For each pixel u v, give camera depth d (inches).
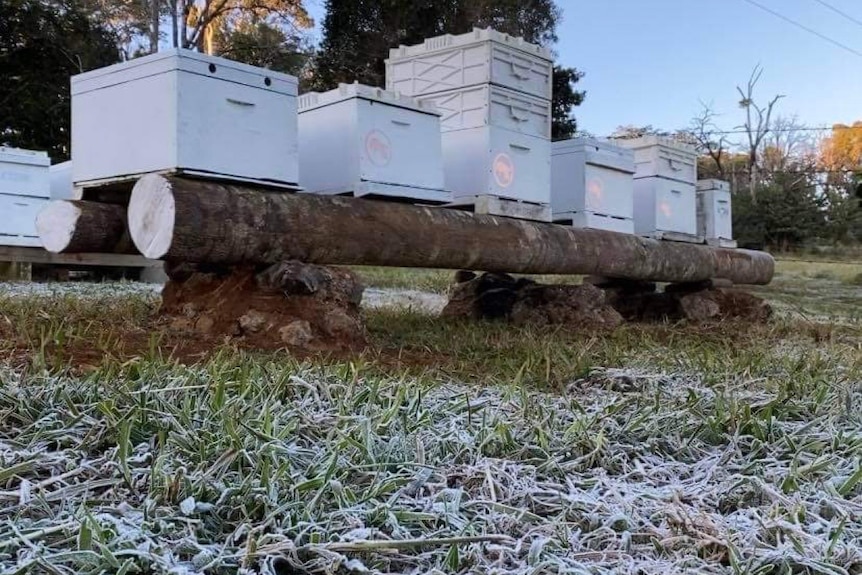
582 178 195.2
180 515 50.3
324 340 133.0
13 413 69.7
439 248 157.6
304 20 805.2
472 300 215.2
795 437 77.2
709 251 251.4
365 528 49.3
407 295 331.3
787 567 46.8
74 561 42.4
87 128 129.5
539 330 181.2
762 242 912.9
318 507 52.2
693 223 244.8
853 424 85.8
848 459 70.9
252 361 96.0
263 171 127.9
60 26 564.1
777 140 1266.0
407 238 150.6
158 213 117.0
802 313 258.2
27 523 48.0
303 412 75.2
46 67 565.9
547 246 184.2
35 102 541.0
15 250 266.1
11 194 247.8
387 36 743.7
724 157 1269.7
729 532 52.1
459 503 55.4
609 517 54.3
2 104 538.6
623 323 208.8
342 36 754.8
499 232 172.1
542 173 179.6
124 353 108.7
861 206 495.2
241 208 123.1
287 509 51.4
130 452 62.0
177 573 41.2
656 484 65.7
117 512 50.7
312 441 68.5
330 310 135.6
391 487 57.0
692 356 133.5
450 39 169.8
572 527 54.2
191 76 117.3
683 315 244.1
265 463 56.1
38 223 136.6
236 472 58.1
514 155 171.8
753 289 477.7
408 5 743.7
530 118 175.9
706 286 258.5
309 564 45.2
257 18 791.1
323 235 135.3
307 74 762.8
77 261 287.9
